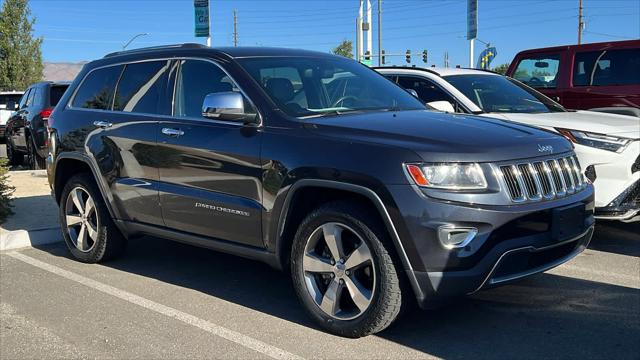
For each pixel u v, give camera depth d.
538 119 6.28
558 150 4.11
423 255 3.54
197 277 5.49
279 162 4.09
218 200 4.50
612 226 6.96
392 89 5.28
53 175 6.16
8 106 14.88
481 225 3.52
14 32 37.44
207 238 4.74
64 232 6.16
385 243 3.70
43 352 3.93
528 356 3.70
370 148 3.75
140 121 5.19
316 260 4.08
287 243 4.28
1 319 4.50
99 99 5.82
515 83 7.78
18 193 9.49
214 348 3.92
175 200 4.85
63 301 4.88
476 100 7.01
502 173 3.65
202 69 4.92
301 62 5.04
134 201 5.27
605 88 8.62
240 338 4.07
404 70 7.66
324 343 3.94
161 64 5.29
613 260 5.64
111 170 5.44
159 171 4.97
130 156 5.24
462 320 4.27
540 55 9.51
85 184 5.81
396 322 4.00
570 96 8.98
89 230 5.92
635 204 5.75
